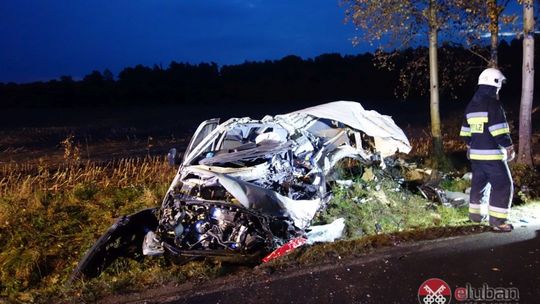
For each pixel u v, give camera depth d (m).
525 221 6.27
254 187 5.58
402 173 8.48
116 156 14.48
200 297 4.77
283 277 5.06
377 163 7.75
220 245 5.46
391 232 6.12
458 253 5.37
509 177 5.89
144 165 10.62
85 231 6.89
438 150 9.77
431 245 5.64
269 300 4.60
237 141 7.01
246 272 5.25
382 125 8.05
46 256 6.11
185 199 5.52
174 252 5.36
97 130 21.28
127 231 5.91
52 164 13.17
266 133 6.94
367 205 6.68
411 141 14.29
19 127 22.77
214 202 5.43
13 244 6.49
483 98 5.98
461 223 6.43
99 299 4.92
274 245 5.62
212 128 7.19
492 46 8.97
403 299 4.44
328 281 4.90
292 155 6.54
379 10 8.83
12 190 8.59
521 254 5.24
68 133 20.38
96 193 8.58
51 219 7.34
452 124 16.45
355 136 7.99
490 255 5.27
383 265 5.18
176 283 5.11
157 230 5.68
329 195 6.61
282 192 6.08
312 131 7.67
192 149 6.70
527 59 8.68
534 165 9.35
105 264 5.62
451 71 10.55
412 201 6.91
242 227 5.43
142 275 5.36
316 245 5.77
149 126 22.47
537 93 27.19
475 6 8.51
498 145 5.92
